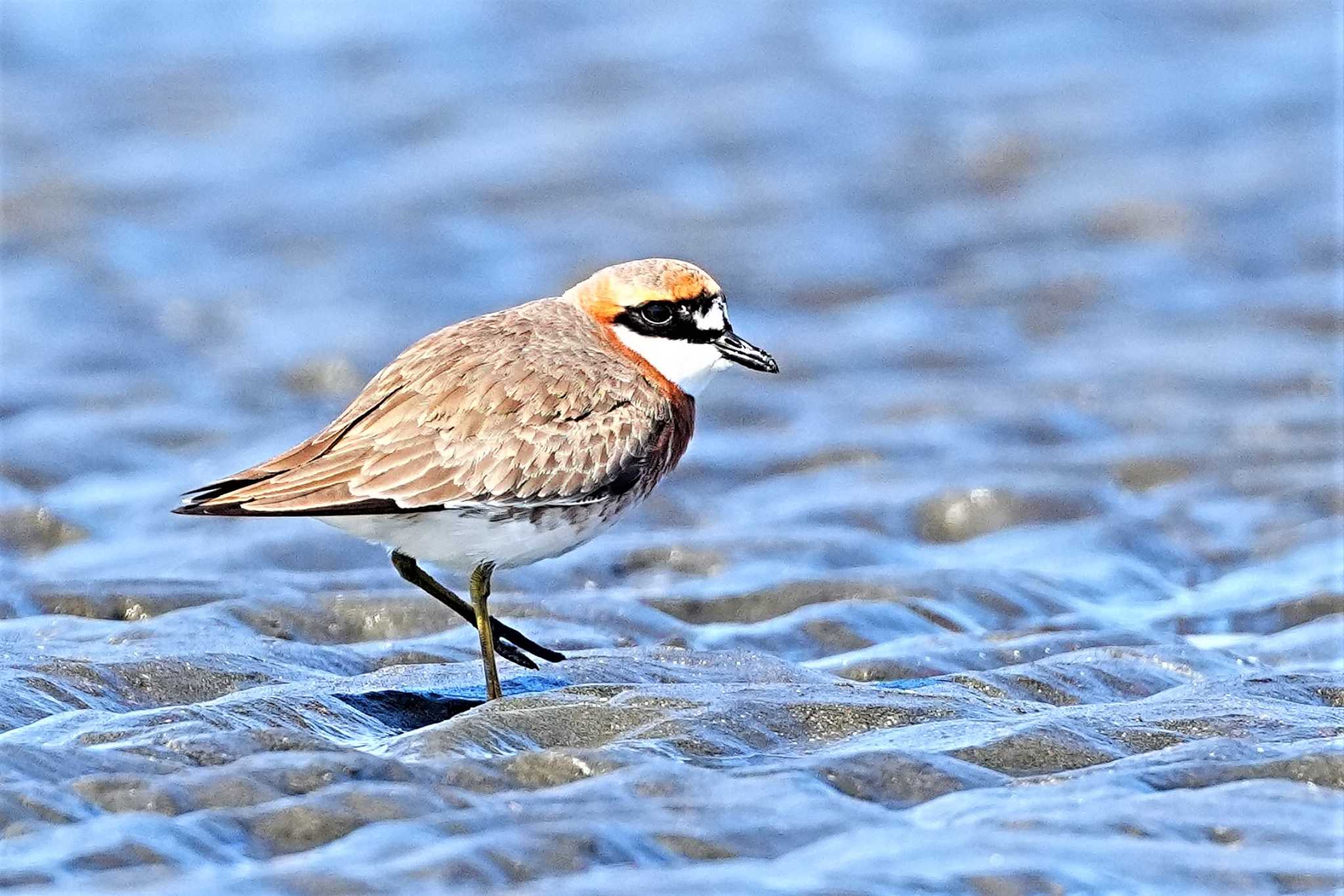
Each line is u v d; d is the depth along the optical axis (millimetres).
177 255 25547
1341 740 8734
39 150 29891
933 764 8383
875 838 7488
